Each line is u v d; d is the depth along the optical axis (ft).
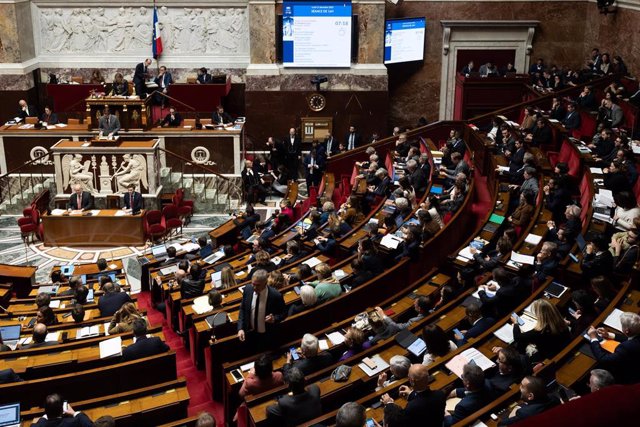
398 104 77.36
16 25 68.03
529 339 22.93
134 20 71.61
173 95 67.31
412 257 33.68
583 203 40.11
